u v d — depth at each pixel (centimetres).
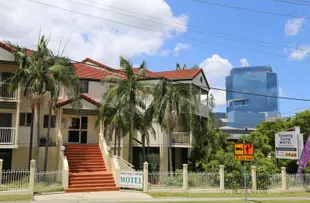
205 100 3123
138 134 2753
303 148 2467
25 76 2062
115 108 2305
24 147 2402
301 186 2384
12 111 2417
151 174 2080
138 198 1778
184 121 2561
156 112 2283
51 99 2161
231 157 2395
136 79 2306
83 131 2762
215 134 2758
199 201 1731
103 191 2002
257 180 2255
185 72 3144
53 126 2539
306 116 3238
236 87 11044
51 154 2441
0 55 2270
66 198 1716
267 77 10906
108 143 2664
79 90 2266
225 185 2167
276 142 2588
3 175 1844
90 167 2311
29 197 1689
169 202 1662
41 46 2131
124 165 2266
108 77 2325
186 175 2066
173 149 2889
